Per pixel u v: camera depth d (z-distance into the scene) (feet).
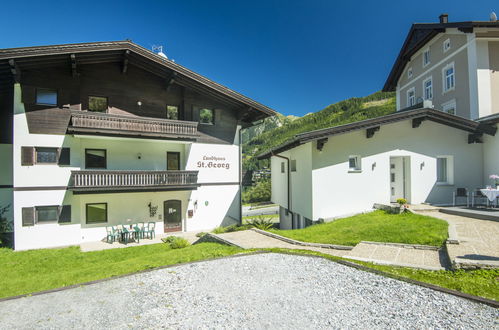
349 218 38.19
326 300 16.35
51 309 17.21
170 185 48.93
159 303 17.19
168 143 53.16
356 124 38.88
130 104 49.08
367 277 19.25
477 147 45.27
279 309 15.60
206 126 55.67
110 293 19.13
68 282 22.63
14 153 41.27
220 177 56.85
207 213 55.52
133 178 46.11
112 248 41.52
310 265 22.41
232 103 56.70
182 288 19.25
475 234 25.49
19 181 41.37
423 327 13.07
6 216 46.70
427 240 24.99
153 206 51.26
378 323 13.65
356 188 41.27
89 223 46.24
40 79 42.68
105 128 43.78
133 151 50.08
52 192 43.21
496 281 16.37
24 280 25.50
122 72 48.65
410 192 42.80
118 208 48.57
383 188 42.16
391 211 37.60
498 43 53.57
